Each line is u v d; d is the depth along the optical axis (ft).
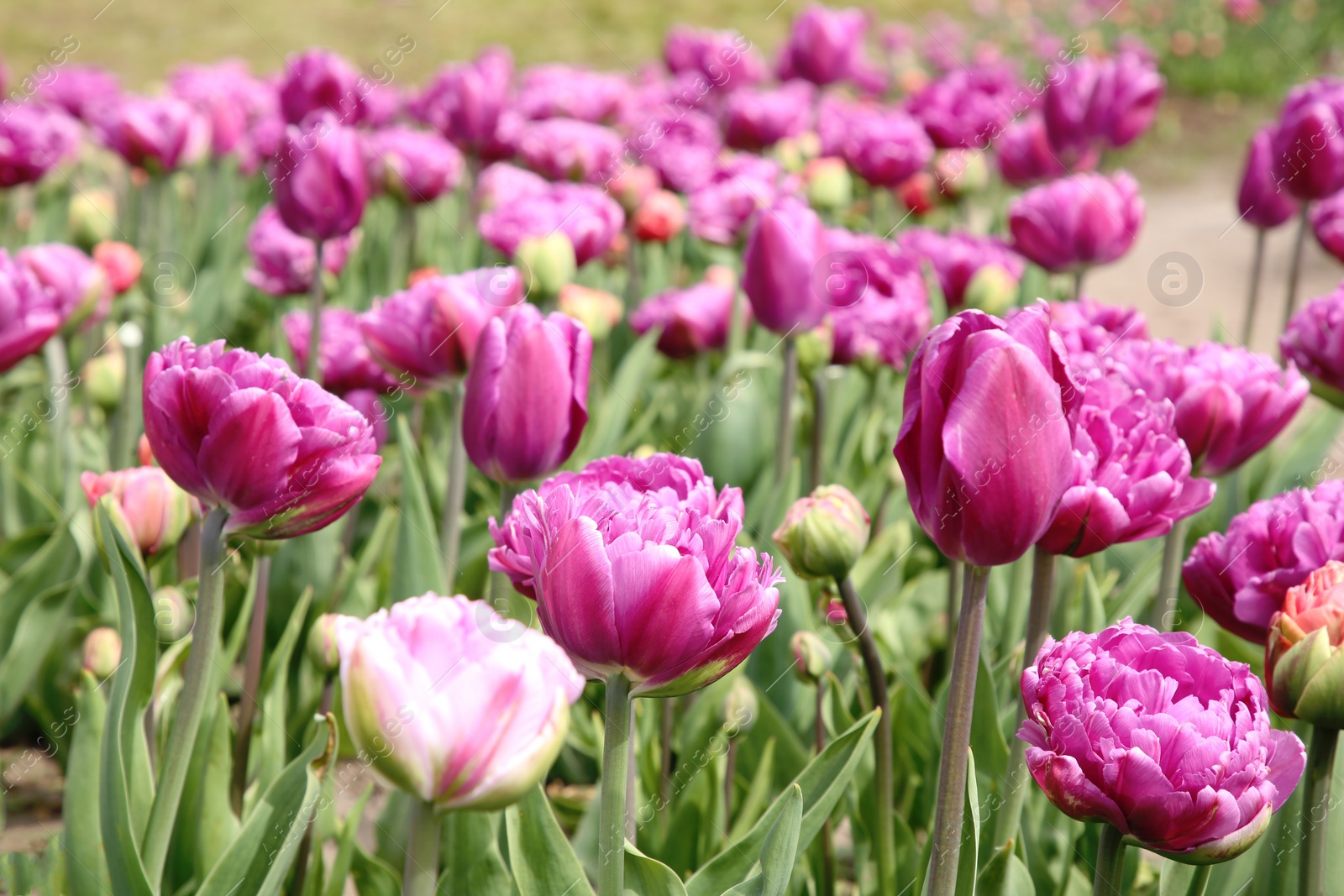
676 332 4.42
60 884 3.05
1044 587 2.83
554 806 3.51
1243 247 9.00
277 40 12.67
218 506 2.67
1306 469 4.14
